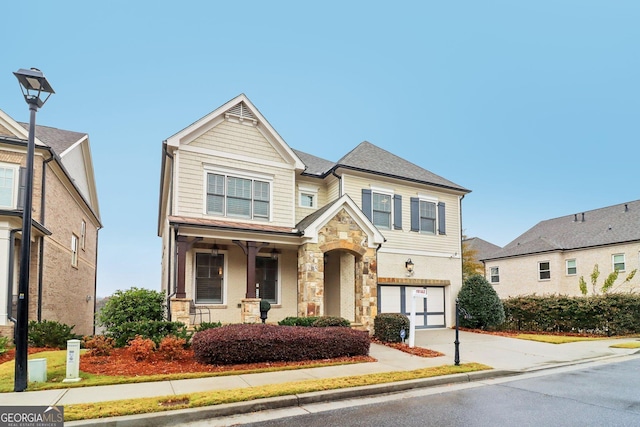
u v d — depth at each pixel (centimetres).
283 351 888
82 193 1827
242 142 1408
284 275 1448
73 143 1739
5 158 1229
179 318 1109
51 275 1363
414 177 1731
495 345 1245
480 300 1658
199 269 1315
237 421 540
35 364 667
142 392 623
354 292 1468
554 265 2448
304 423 530
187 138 1316
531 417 557
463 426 517
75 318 1784
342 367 850
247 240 1253
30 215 640
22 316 625
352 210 1362
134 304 1092
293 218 1469
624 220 2316
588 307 1608
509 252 2767
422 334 1509
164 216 1862
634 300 1627
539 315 1734
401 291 1666
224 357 838
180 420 531
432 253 1742
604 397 670
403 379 745
